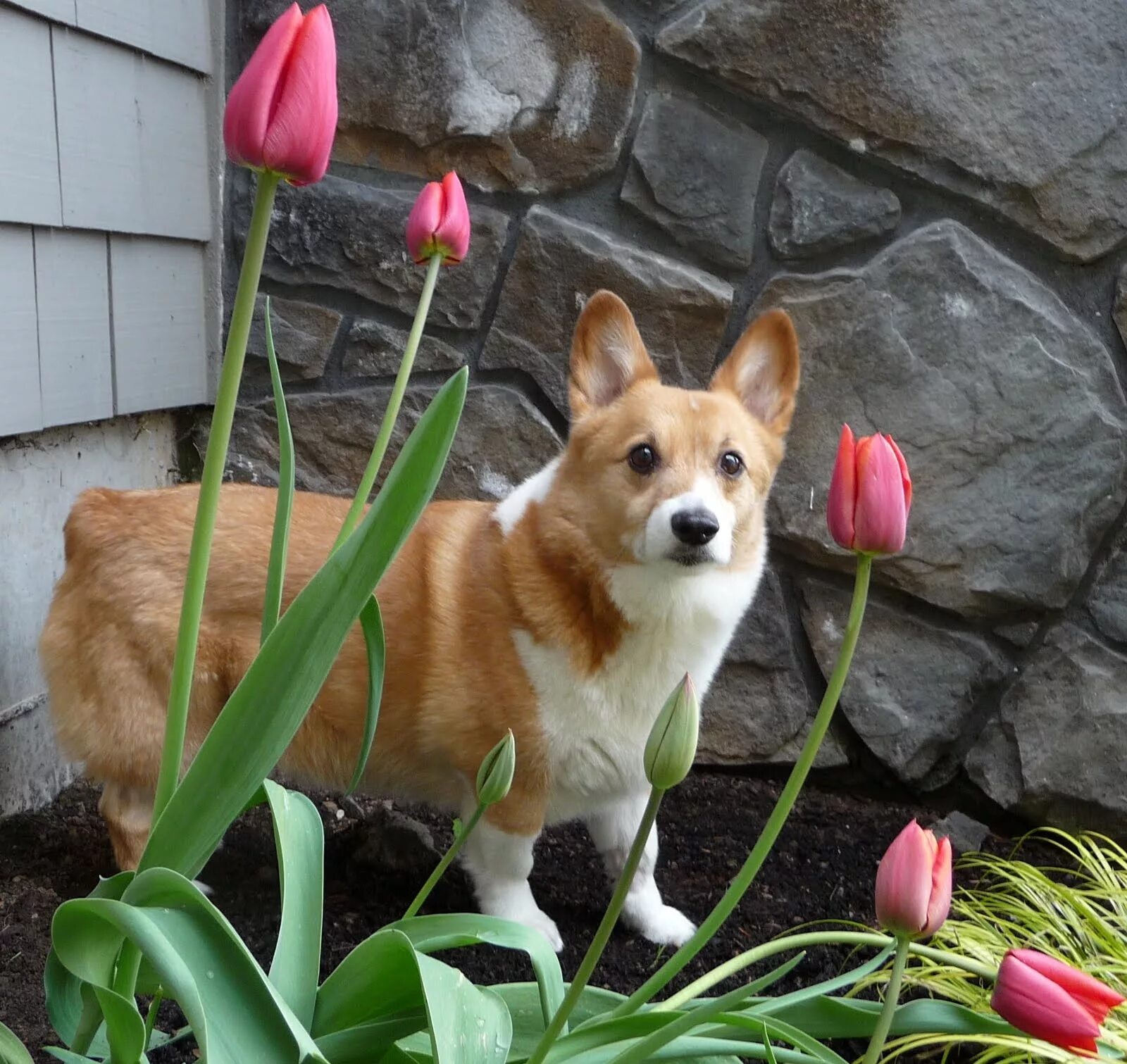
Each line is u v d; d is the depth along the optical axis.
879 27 1.38
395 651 1.07
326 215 1.46
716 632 1.07
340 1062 0.63
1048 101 1.39
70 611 1.08
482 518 1.12
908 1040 0.86
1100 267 1.43
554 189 1.46
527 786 1.05
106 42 1.22
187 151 1.41
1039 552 1.45
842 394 1.46
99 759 1.06
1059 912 1.09
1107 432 1.43
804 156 1.43
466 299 1.47
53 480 1.23
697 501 0.98
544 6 1.41
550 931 1.08
